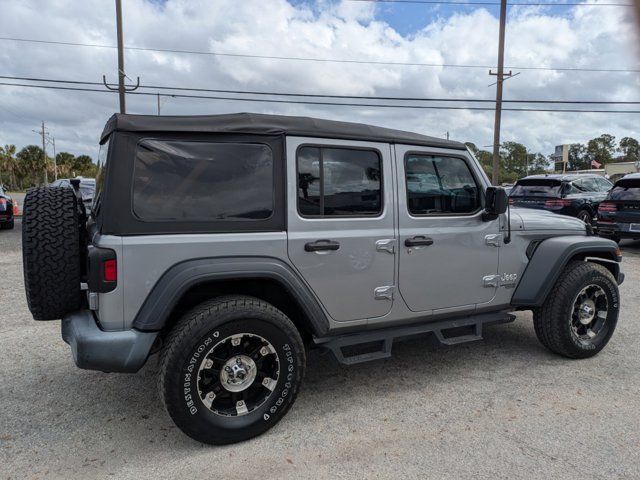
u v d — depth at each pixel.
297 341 3.04
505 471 2.66
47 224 2.86
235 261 2.89
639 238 9.87
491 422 3.20
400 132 3.52
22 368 4.07
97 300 2.74
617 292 4.36
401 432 3.08
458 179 3.78
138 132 2.72
